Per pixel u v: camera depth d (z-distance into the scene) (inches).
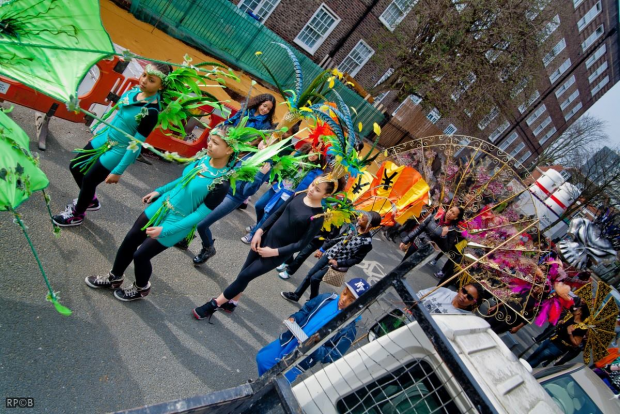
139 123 140.2
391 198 251.6
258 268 154.6
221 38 592.1
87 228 172.1
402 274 80.8
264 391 87.3
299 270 265.0
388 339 101.6
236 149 124.3
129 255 141.1
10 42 75.6
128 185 216.2
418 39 732.0
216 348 164.2
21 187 77.1
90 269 156.0
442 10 683.4
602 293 260.7
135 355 139.3
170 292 172.6
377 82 819.4
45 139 198.2
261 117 200.4
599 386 163.8
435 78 730.8
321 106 162.2
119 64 207.5
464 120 775.1
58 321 130.6
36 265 141.6
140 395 129.7
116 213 191.9
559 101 1561.3
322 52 749.3
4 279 130.2
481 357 102.0
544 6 677.9
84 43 80.2
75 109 73.0
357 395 99.6
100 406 119.5
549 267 266.2
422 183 251.9
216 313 180.2
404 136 877.8
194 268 194.7
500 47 701.3
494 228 250.2
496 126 1042.7
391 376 98.4
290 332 131.6
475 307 227.6
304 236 150.8
